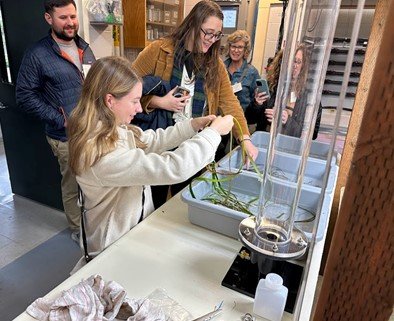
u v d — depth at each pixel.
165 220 1.03
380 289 0.31
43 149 2.42
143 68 1.52
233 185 1.23
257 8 3.42
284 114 0.70
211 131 1.00
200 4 1.41
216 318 0.67
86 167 0.93
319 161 1.11
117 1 2.43
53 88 1.94
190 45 1.47
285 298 0.65
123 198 1.03
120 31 2.81
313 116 0.67
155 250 0.88
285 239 0.72
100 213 1.04
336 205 0.95
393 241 0.29
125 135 1.06
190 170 0.92
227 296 0.74
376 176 0.28
